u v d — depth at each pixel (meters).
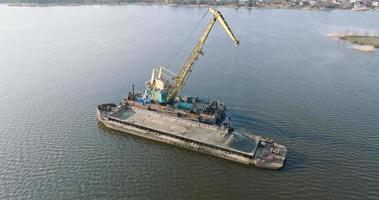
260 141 86.19
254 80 139.38
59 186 72.19
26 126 98.56
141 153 85.12
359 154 84.19
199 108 98.75
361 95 123.69
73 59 172.00
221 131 89.56
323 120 102.50
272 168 77.69
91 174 76.31
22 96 121.12
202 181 74.44
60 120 102.62
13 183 73.19
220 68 155.88
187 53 183.88
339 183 73.44
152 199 68.56
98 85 132.62
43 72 149.88
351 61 172.75
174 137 88.50
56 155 83.81
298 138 91.50
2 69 154.12
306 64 165.12
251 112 107.31
